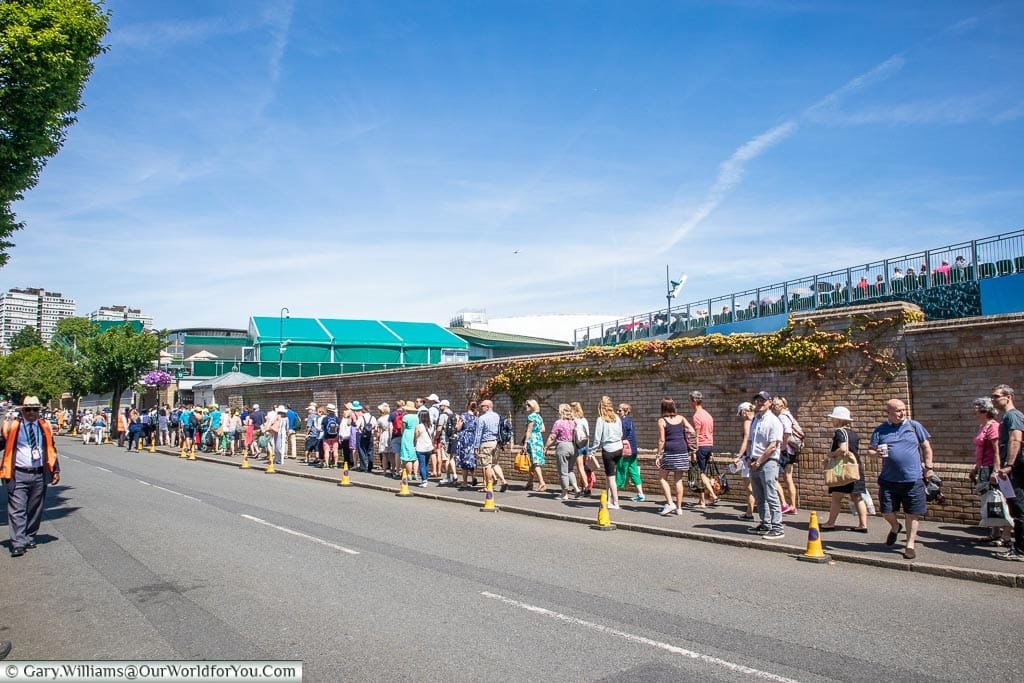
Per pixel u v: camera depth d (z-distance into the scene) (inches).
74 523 476.1
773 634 242.7
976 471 363.9
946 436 448.8
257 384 1332.4
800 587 306.0
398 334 2235.5
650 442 622.8
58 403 2748.5
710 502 532.4
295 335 2074.3
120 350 1800.0
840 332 491.5
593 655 223.0
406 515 519.2
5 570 344.8
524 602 282.0
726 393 568.1
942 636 239.9
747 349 544.7
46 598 294.0
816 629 247.8
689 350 589.3
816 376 503.5
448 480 708.0
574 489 586.2
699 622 256.2
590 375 674.2
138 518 496.1
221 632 247.9
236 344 2417.6
